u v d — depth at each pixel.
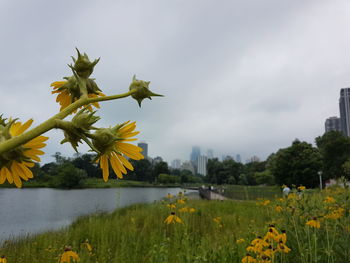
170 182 103.06
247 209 13.62
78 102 0.83
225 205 16.56
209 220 10.23
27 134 0.67
